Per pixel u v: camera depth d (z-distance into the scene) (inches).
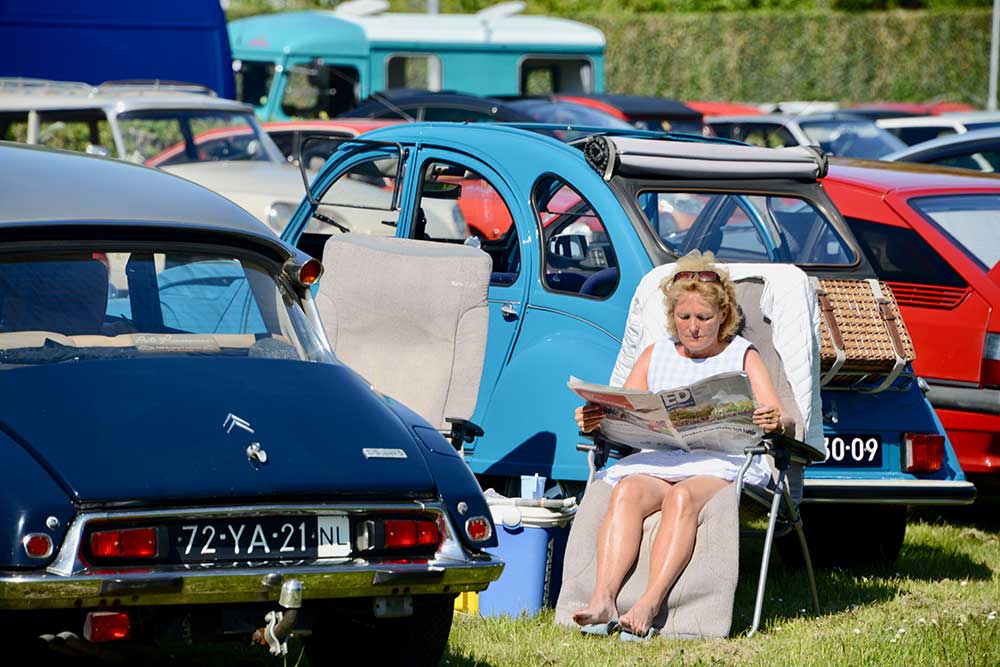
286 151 1871.3
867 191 1012.5
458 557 528.1
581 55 2731.3
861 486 778.8
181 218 583.5
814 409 737.6
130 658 512.4
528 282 819.4
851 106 2869.1
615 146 796.6
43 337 537.3
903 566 863.1
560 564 724.7
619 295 777.6
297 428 523.8
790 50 4148.6
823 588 798.5
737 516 679.1
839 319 781.9
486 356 828.0
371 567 508.1
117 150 1662.2
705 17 4124.0
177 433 500.1
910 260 978.1
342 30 2519.7
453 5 4384.8
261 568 491.2
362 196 994.7
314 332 595.5
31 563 458.0
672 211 826.8
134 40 2074.3
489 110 1945.1
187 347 558.6
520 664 621.0
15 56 2021.4
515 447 782.5
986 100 4180.6
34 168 593.9
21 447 480.1
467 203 875.4
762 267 753.0
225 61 2133.4
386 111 1982.0
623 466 709.9
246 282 587.8
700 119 2326.5
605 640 662.5
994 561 887.1
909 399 809.5
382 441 537.3
